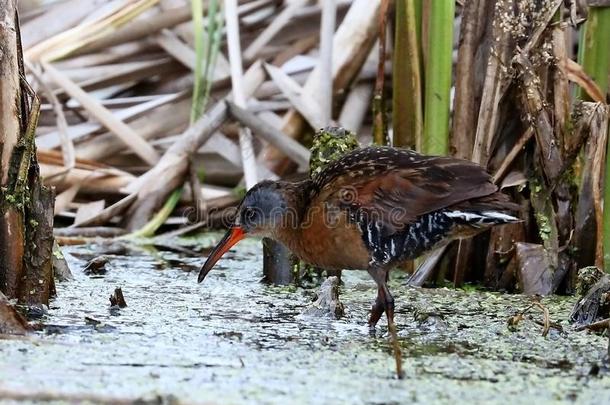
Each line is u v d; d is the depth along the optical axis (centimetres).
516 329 973
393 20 1348
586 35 1147
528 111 1134
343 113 1517
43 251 1012
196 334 934
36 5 1565
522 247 1155
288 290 1151
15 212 986
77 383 763
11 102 973
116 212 1448
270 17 1590
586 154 1134
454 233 953
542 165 1151
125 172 1509
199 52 1468
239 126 1479
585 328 972
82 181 1461
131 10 1504
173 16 1545
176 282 1181
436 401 747
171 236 1441
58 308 1022
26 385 751
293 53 1577
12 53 966
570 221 1162
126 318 991
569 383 800
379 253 961
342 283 1187
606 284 1002
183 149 1472
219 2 1573
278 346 896
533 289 1142
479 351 895
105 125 1475
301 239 1008
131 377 784
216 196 1495
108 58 1545
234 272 1255
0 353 835
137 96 1574
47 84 1502
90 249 1359
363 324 993
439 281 1203
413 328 980
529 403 748
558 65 1138
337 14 1590
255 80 1531
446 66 1154
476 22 1175
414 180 945
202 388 761
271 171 1513
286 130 1517
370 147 999
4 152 978
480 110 1164
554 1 1121
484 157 1165
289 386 773
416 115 1184
